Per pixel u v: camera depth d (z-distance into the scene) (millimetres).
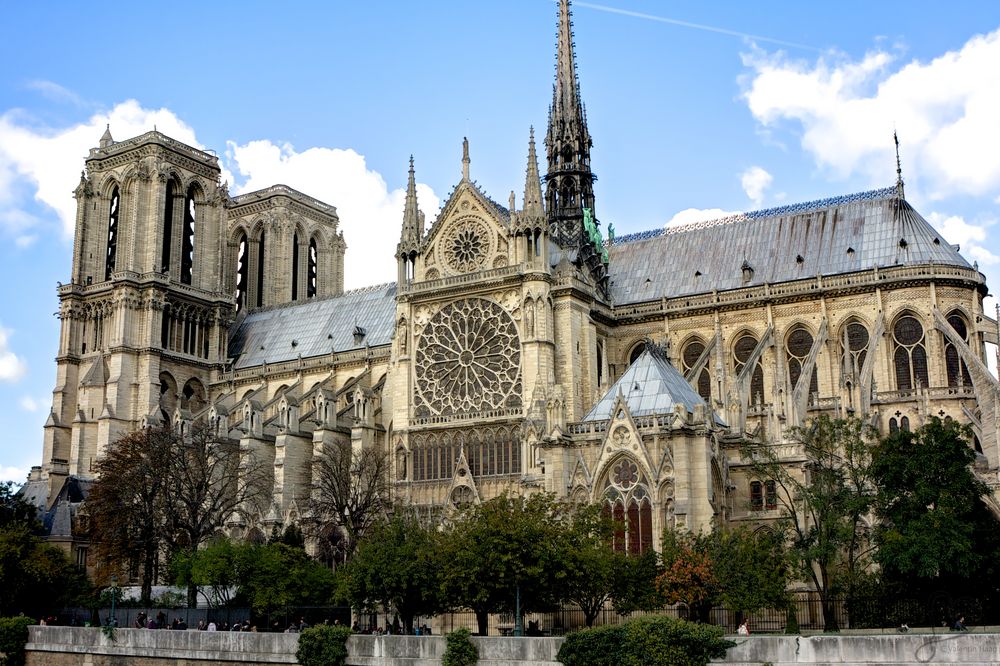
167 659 76125
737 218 139250
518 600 69688
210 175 173750
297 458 135875
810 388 120938
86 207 169000
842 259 125375
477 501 112375
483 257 124000
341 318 164000
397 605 78938
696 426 83438
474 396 121250
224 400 161500
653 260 140500
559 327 120250
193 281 168500
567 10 146500
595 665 58938
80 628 81750
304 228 194250
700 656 57219
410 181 131625
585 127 143500
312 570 92500
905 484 76500
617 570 73812
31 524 120312
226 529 126250
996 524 77562
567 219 138875
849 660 54219
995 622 73875
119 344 156500
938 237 123625
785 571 73938
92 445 155000
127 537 111438
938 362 114938
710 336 129250
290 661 70125
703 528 81250
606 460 85625
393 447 125125
